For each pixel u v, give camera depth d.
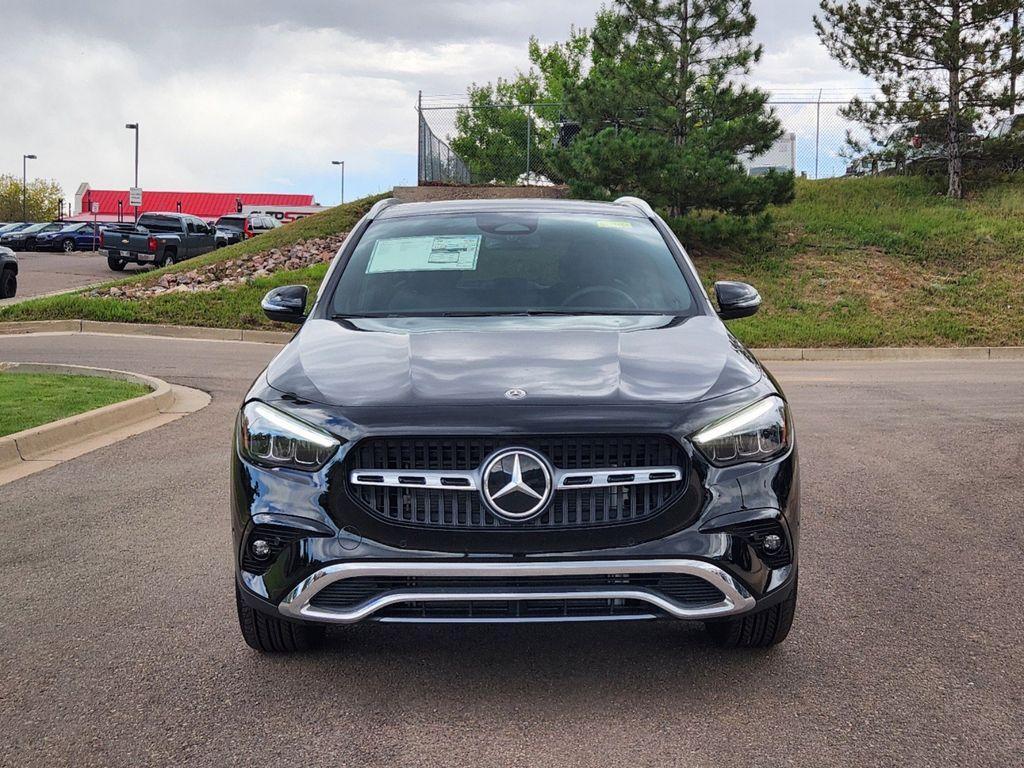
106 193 94.88
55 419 8.66
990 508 6.37
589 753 3.20
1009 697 3.61
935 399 11.25
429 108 28.75
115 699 3.62
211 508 6.31
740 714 3.47
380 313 4.56
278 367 4.00
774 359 17.02
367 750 3.22
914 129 28.33
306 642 3.98
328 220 28.75
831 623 4.37
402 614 3.51
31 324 19.14
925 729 3.36
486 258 4.94
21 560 5.28
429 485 3.41
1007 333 18.28
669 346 4.04
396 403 3.54
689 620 3.50
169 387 10.84
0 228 50.97
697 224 22.91
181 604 4.61
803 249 23.70
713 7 23.52
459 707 3.54
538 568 3.35
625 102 24.34
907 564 5.23
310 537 3.47
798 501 3.71
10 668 3.91
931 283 21.36
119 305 19.95
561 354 3.92
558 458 3.44
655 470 3.44
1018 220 25.36
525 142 28.95
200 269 24.34
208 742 3.29
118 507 6.35
